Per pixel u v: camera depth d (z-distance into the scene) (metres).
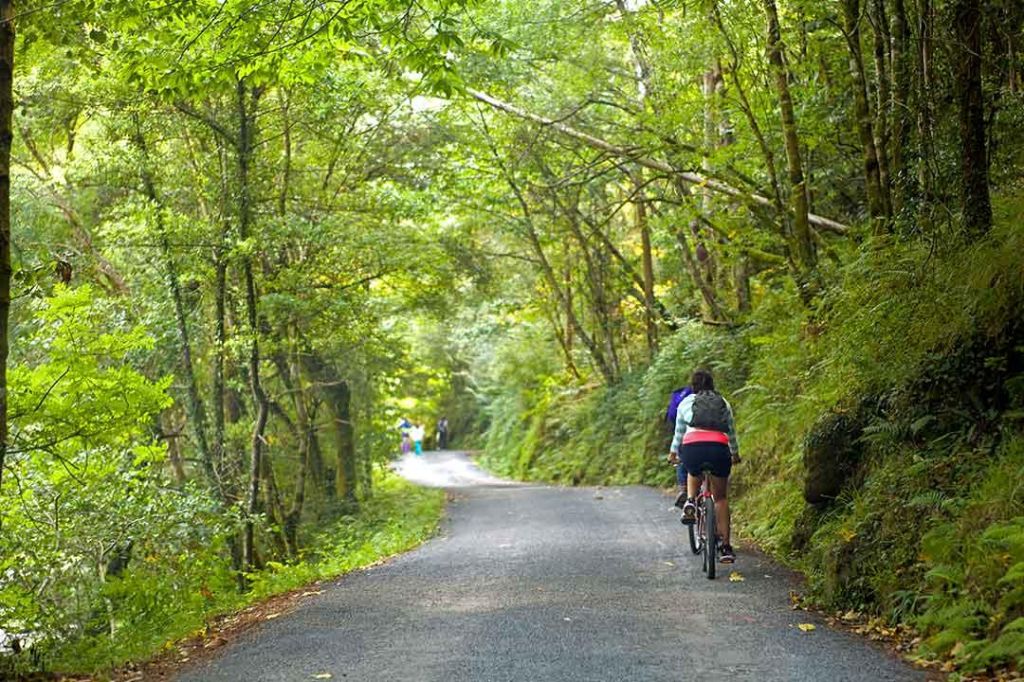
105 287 22.56
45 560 12.30
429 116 23.47
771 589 9.74
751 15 15.55
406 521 19.64
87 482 12.50
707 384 11.11
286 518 22.42
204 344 21.09
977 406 9.30
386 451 28.77
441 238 25.97
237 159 18.83
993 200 11.02
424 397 38.91
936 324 9.96
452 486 32.81
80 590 13.05
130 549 14.11
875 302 11.16
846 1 13.30
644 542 13.30
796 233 15.54
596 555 12.33
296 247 21.75
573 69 20.03
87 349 11.18
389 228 23.06
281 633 8.98
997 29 11.00
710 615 8.61
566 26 17.72
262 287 20.56
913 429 9.58
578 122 22.36
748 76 16.92
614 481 25.84
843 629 7.96
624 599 9.45
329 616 9.58
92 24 11.20
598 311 31.58
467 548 14.06
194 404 19.56
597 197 28.41
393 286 25.61
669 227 23.19
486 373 47.94
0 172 8.72
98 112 19.19
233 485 20.42
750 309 22.98
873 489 9.52
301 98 20.12
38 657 9.49
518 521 17.38
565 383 36.25
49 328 11.51
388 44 11.27
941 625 7.08
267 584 13.03
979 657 6.27
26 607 10.68
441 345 44.34
